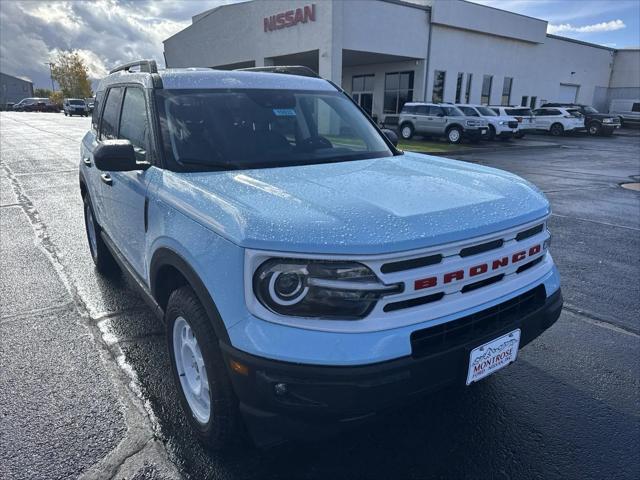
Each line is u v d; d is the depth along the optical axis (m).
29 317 4.17
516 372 3.42
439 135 24.00
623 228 7.56
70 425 2.80
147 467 2.49
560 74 38.88
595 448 2.66
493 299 2.28
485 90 33.16
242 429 2.38
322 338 1.93
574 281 5.21
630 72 43.41
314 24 23.84
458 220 2.16
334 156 3.28
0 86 111.06
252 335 1.98
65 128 29.70
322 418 1.96
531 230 2.52
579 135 32.06
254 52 28.17
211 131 3.06
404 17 26.38
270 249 1.95
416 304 2.07
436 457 2.59
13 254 5.85
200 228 2.27
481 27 30.16
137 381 3.25
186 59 35.72
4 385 3.18
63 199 9.08
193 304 2.38
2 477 2.41
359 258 1.91
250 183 2.49
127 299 4.54
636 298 4.76
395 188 2.47
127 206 3.28
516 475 2.47
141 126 3.26
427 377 2.05
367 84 32.66
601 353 3.70
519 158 18.16
